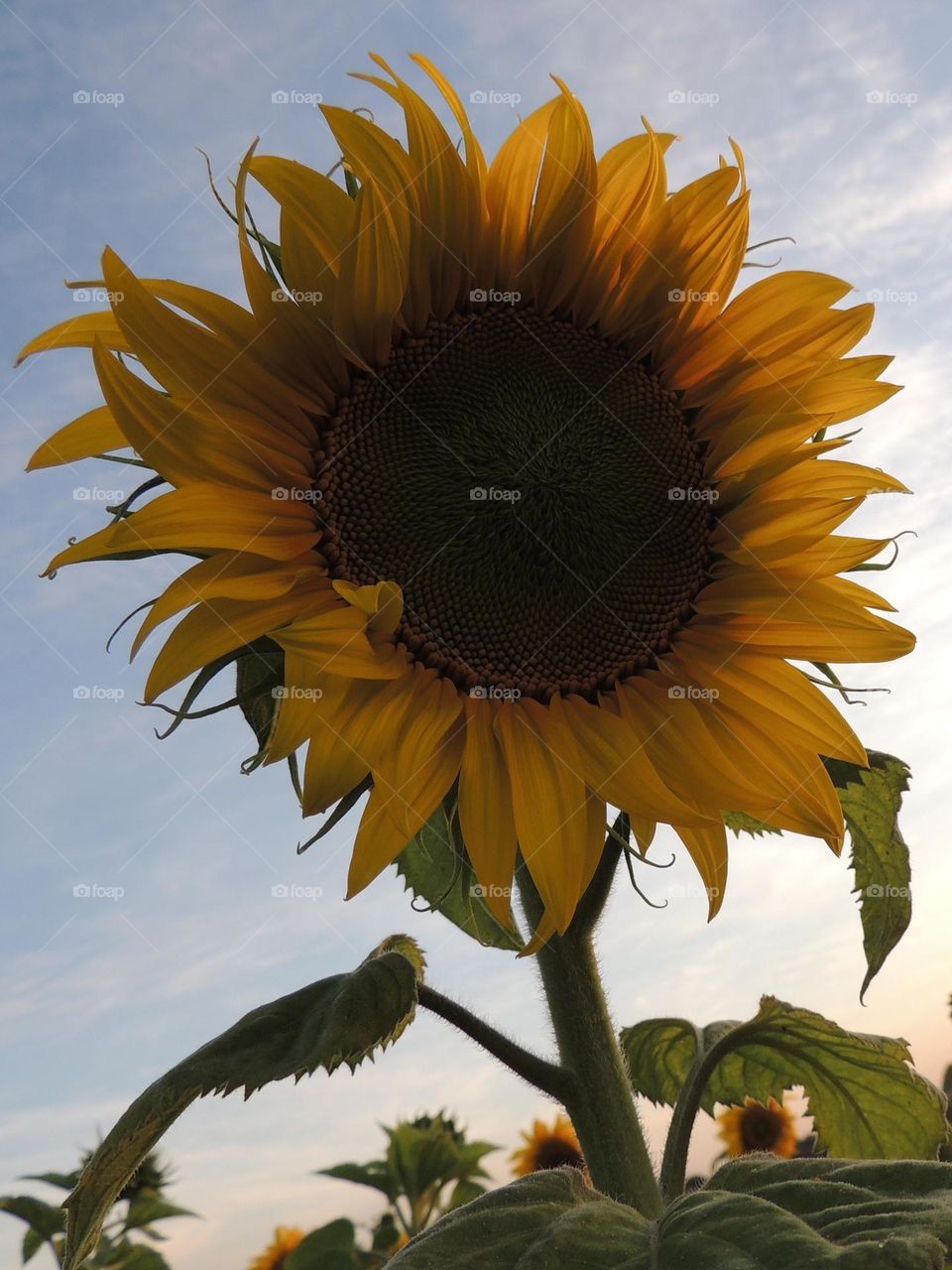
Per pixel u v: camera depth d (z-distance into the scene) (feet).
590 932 1.14
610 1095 1.09
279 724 0.99
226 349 1.11
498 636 1.21
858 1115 1.49
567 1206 0.92
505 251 1.28
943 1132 1.45
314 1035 1.01
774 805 1.14
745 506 1.26
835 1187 0.88
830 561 1.22
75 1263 0.97
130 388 1.02
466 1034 1.10
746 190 1.25
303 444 1.18
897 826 1.27
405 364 1.25
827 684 1.21
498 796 1.10
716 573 1.28
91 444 1.07
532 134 1.24
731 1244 0.82
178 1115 1.01
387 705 1.09
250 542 1.07
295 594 1.11
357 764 1.01
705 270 1.29
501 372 1.27
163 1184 2.66
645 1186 1.07
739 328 1.31
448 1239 0.88
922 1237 0.77
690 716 1.20
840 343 1.29
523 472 1.25
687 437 1.32
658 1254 0.84
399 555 1.20
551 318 1.31
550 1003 1.13
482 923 1.28
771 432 1.26
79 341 1.09
